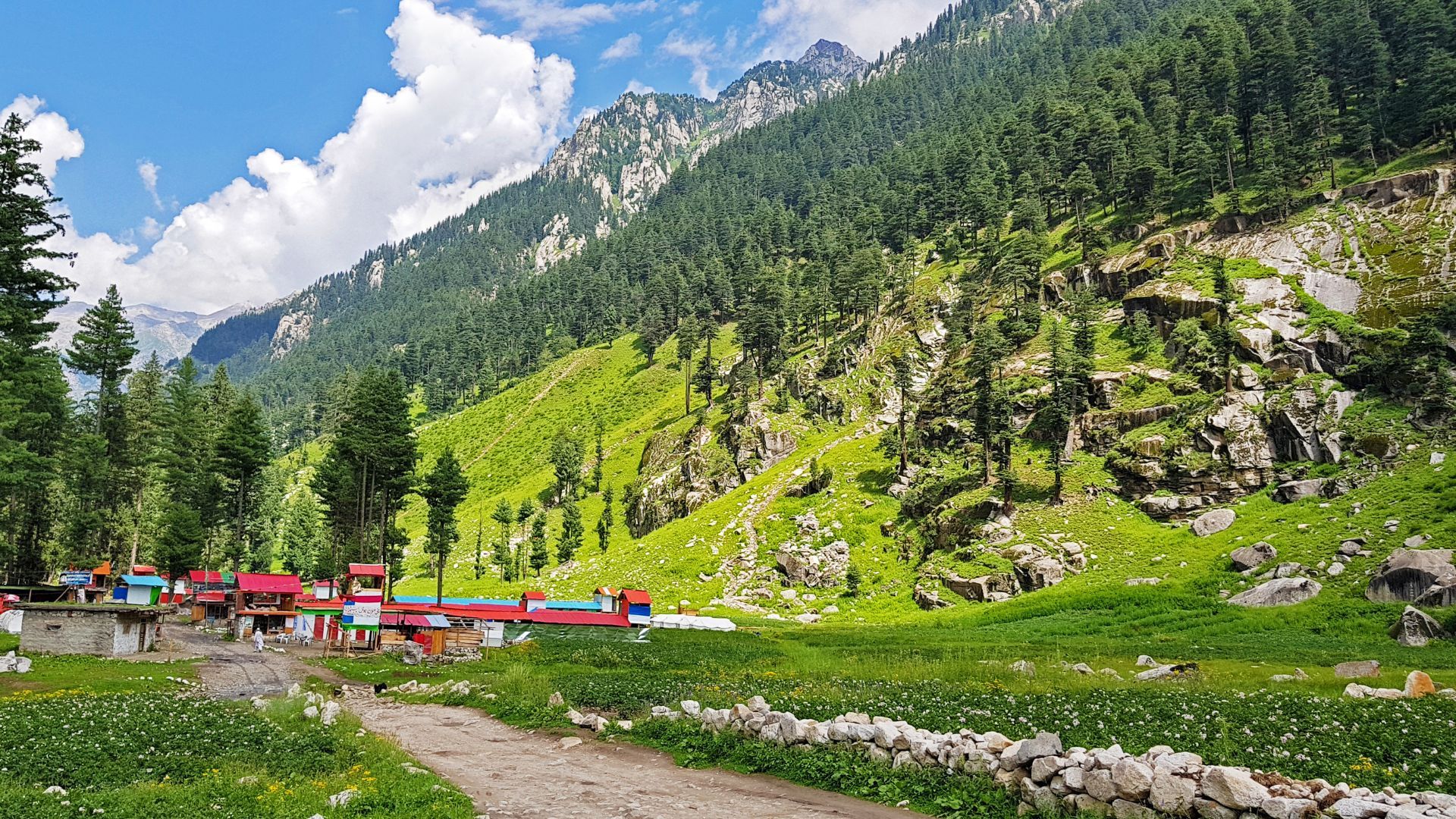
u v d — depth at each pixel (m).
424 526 172.75
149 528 97.56
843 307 180.88
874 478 118.50
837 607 93.12
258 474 110.12
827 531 107.94
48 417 61.09
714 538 116.38
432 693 38.69
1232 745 17.98
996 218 176.12
